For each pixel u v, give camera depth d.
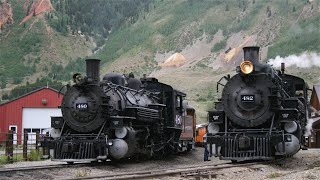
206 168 16.50
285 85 23.45
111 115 20.06
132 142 20.20
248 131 20.47
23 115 51.59
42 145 20.05
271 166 18.84
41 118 51.75
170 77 180.62
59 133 20.50
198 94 138.62
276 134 19.67
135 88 24.52
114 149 19.33
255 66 20.88
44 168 16.52
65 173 16.08
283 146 19.41
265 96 20.42
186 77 181.00
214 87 145.75
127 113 21.06
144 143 22.38
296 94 24.55
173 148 25.97
